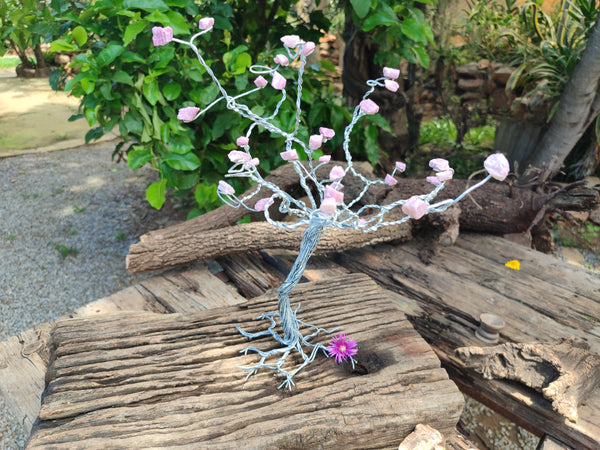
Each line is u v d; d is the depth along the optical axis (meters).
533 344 1.65
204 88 2.99
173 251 2.18
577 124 3.89
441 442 1.28
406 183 2.64
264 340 1.59
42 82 10.01
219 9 3.06
